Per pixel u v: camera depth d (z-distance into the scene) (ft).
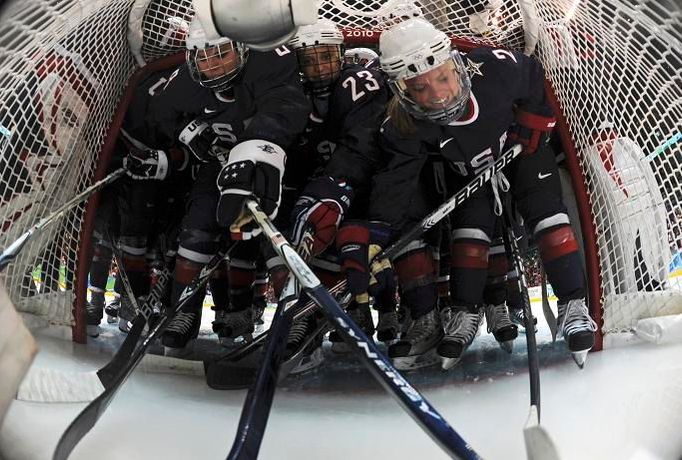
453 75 12.62
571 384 13.74
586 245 15.51
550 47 15.79
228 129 14.93
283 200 16.31
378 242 13.53
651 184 15.11
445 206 14.15
